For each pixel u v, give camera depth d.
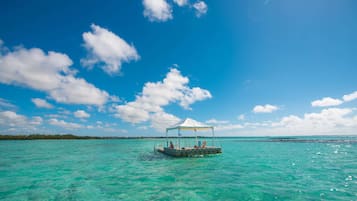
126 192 8.05
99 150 33.88
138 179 10.38
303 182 9.38
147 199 7.14
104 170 13.36
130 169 13.59
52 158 21.42
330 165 14.78
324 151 28.02
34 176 11.58
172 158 18.95
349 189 8.17
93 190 8.43
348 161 17.09
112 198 7.34
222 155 21.25
